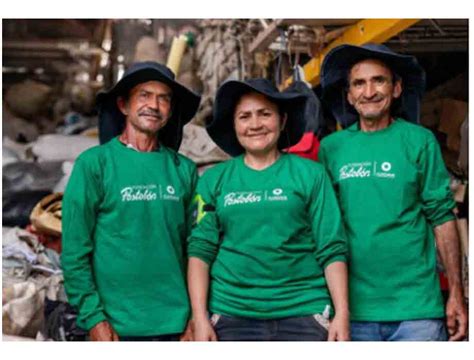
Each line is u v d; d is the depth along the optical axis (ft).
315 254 9.72
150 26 18.65
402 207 9.82
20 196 15.06
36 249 13.58
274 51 15.19
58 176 15.51
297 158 9.88
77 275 9.67
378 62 10.17
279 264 9.55
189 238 9.95
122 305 9.77
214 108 10.28
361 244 9.87
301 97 10.09
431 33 13.70
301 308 9.57
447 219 9.95
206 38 16.28
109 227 9.78
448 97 15.31
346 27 12.93
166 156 10.16
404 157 9.91
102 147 10.03
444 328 10.12
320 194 9.63
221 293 9.72
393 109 10.73
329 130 13.10
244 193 9.63
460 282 10.01
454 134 14.69
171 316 9.86
